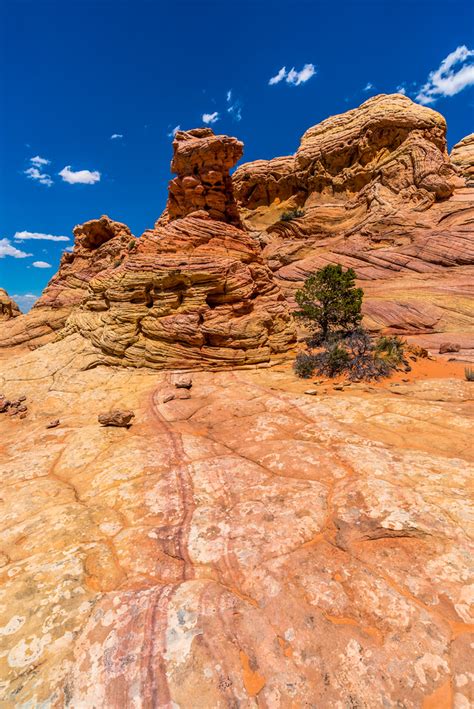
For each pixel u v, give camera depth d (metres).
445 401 11.70
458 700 3.21
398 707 3.20
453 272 28.78
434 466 7.22
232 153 20.30
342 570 4.75
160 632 3.92
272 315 19.75
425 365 16.69
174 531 5.82
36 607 4.42
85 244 38.97
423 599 4.23
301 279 36.72
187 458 8.59
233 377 16.08
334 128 45.06
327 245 39.03
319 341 21.58
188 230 19.98
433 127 37.44
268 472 7.63
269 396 13.05
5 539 6.05
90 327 20.38
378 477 6.84
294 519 5.84
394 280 30.88
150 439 10.01
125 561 5.27
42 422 13.11
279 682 3.43
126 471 8.05
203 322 17.88
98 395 14.80
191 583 4.63
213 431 10.59
